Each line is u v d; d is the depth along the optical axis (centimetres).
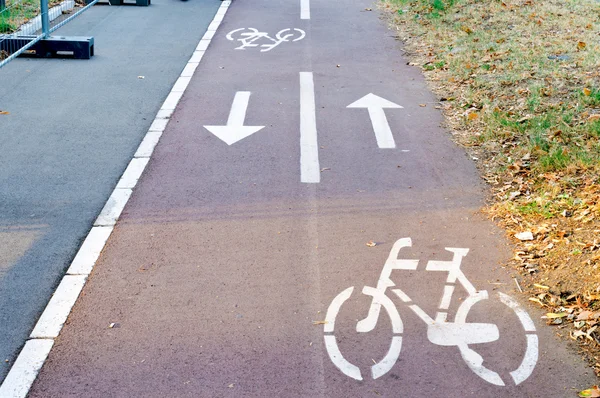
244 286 586
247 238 661
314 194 756
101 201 733
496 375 487
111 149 866
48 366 491
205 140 898
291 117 988
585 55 1213
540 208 712
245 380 479
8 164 815
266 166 824
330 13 1625
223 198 742
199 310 554
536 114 970
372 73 1201
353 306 561
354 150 877
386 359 502
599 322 530
